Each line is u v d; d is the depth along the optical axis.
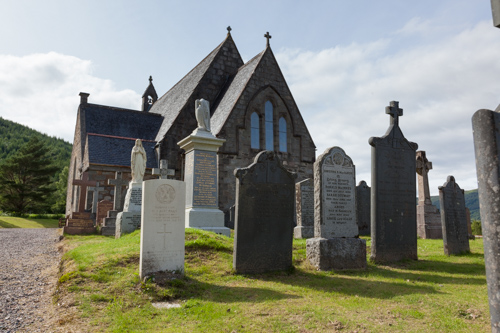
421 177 18.89
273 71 28.42
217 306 6.33
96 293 6.88
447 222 11.89
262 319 5.59
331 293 7.03
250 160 25.95
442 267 9.67
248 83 27.06
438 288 7.33
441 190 12.05
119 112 33.97
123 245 10.43
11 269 9.67
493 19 2.96
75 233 19.17
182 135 28.84
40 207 52.38
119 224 16.42
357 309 5.94
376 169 10.55
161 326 5.56
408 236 10.76
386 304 6.22
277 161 9.25
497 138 2.71
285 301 6.49
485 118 2.76
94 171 25.97
